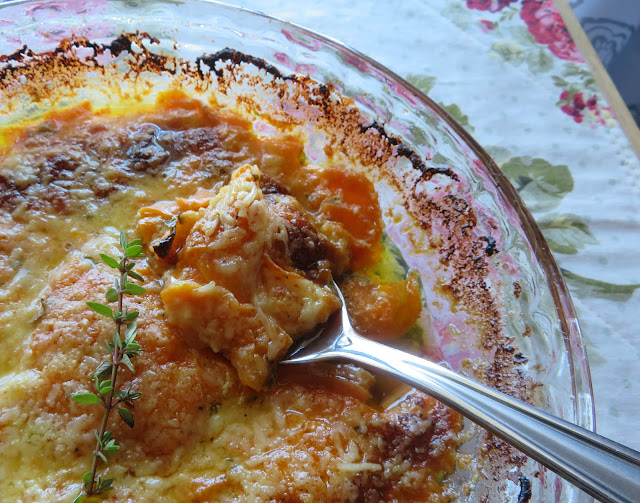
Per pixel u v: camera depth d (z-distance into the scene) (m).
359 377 0.27
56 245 0.27
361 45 0.40
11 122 0.31
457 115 0.37
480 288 0.28
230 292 0.25
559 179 0.36
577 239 0.34
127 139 0.30
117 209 0.29
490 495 0.25
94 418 0.24
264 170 0.30
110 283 0.26
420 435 0.26
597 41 0.57
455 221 0.30
